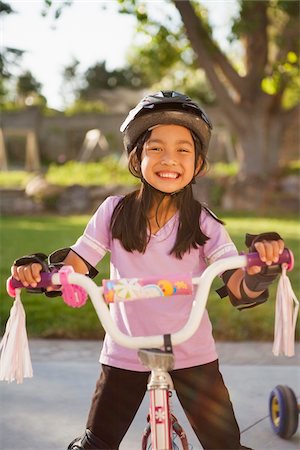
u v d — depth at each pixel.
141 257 2.53
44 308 6.24
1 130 23.83
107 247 2.63
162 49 17.66
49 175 20.83
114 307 2.56
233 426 2.51
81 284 2.18
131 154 2.55
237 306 2.53
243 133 17.41
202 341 2.52
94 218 2.65
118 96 35.31
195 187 17.64
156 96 2.49
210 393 2.51
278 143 17.86
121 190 18.03
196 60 17.66
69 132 32.28
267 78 16.88
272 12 17.11
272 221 14.60
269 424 3.79
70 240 11.14
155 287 2.18
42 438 3.56
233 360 5.09
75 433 3.64
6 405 4.05
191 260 2.54
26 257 2.25
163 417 2.11
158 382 2.11
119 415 2.54
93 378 4.57
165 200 2.52
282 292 2.27
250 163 17.55
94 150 25.66
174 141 2.46
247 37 16.94
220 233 2.56
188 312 2.50
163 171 2.46
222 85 16.72
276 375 4.67
